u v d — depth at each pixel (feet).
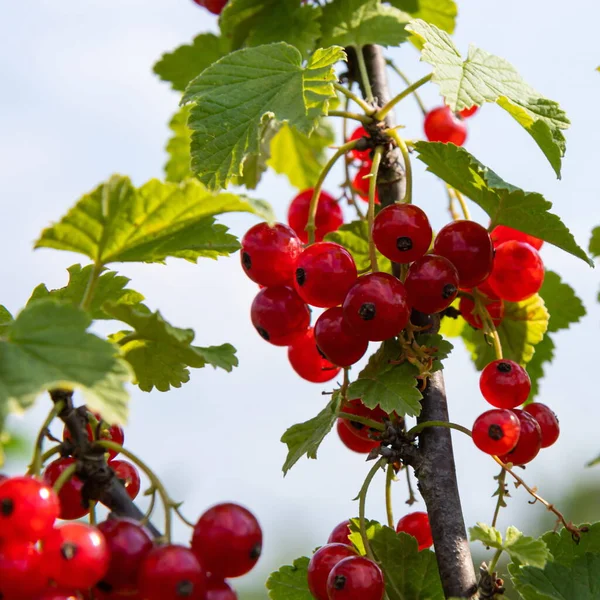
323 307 1.06
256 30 1.24
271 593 1.11
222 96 1.10
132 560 0.92
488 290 1.12
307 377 1.14
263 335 1.09
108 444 0.94
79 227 0.98
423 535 1.11
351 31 1.21
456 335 1.24
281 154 1.41
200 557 0.93
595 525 1.06
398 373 1.06
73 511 0.96
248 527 0.93
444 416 1.07
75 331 0.91
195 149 1.09
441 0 1.29
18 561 0.89
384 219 1.05
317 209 1.19
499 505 1.04
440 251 1.07
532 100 1.11
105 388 0.90
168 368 1.03
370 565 1.01
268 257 1.07
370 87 1.19
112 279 1.07
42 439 0.93
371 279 1.03
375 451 1.05
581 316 1.24
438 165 1.08
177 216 0.99
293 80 1.10
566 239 1.06
